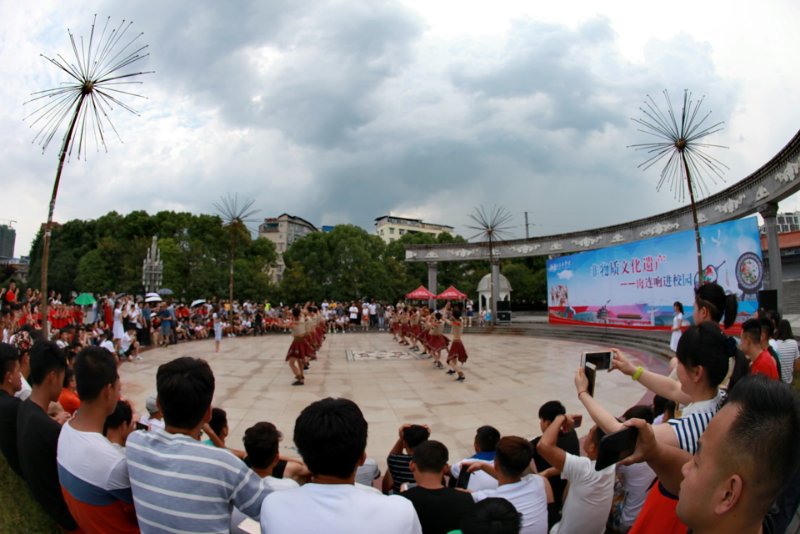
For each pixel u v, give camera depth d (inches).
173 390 79.2
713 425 45.6
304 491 64.6
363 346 699.4
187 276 1428.4
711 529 44.2
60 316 563.5
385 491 149.9
